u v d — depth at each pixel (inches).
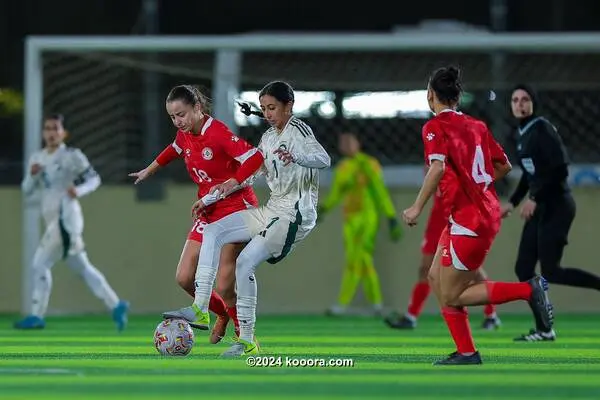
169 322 1385.3
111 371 1226.0
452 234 1256.8
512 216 2199.8
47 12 3373.5
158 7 3503.9
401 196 2249.0
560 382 1146.7
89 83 2277.3
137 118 2284.7
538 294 1299.2
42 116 2247.8
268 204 1348.4
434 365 1294.3
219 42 2196.1
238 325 1423.5
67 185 1856.5
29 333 1808.6
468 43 2196.1
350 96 2309.3
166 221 2215.8
